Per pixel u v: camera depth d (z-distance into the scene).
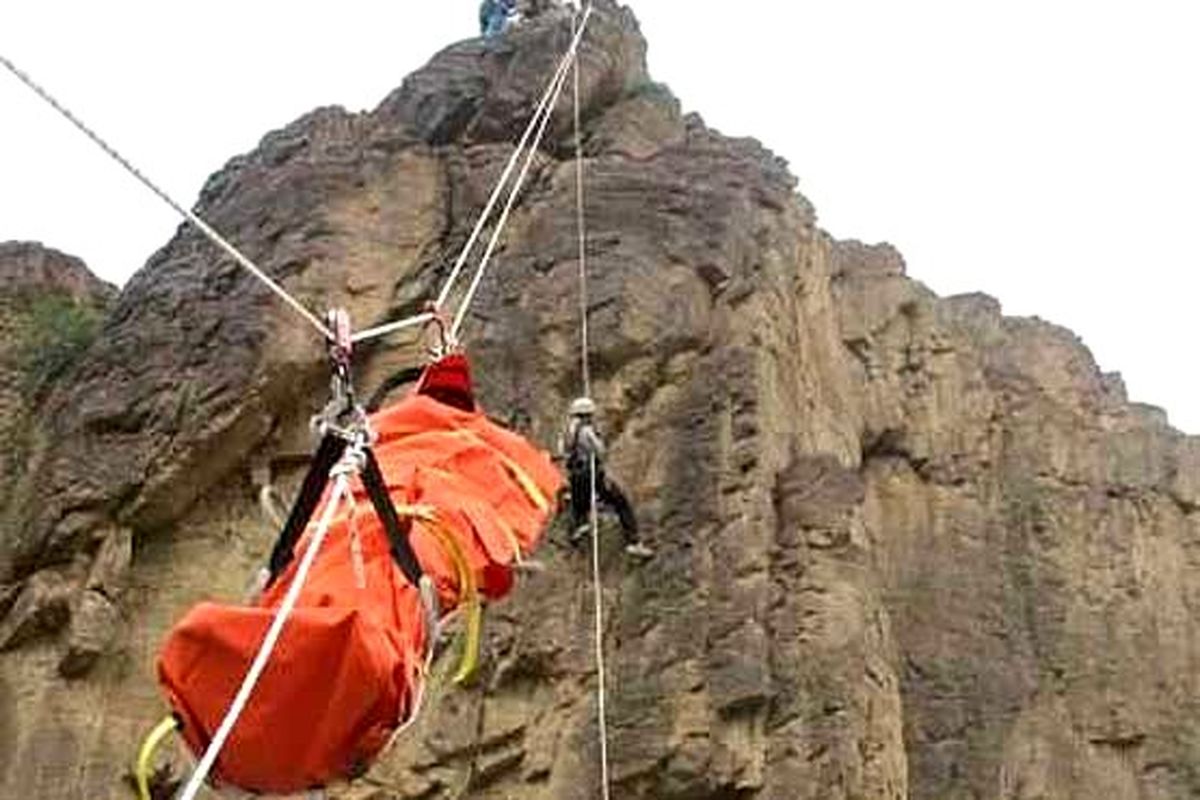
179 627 6.37
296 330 34.09
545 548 32.00
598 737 30.81
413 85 39.78
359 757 6.62
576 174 37.12
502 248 36.22
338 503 7.27
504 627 31.12
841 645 32.00
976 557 41.69
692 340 34.91
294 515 7.36
